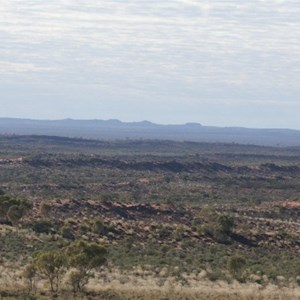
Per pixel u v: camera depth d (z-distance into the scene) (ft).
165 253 327.88
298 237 395.75
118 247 334.85
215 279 262.26
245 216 473.26
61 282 229.86
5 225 363.15
